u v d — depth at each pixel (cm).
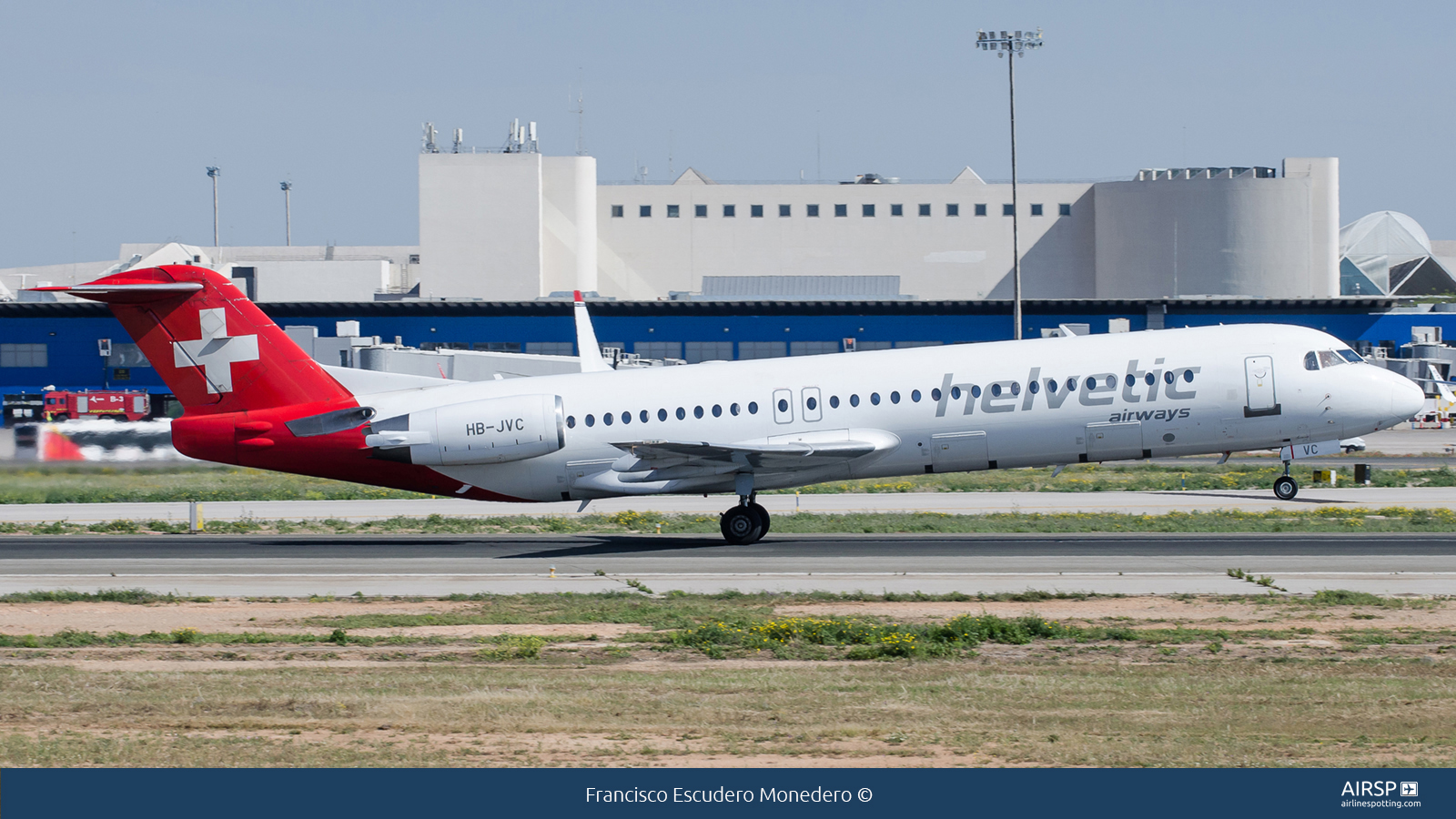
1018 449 10250
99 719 4828
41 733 4638
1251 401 10169
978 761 4184
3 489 15275
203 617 7381
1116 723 4647
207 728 4681
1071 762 4159
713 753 4294
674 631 6762
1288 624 6712
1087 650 6159
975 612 7231
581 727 4628
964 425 10175
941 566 8981
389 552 10244
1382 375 10350
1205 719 4678
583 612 7312
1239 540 10250
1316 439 10344
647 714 4797
